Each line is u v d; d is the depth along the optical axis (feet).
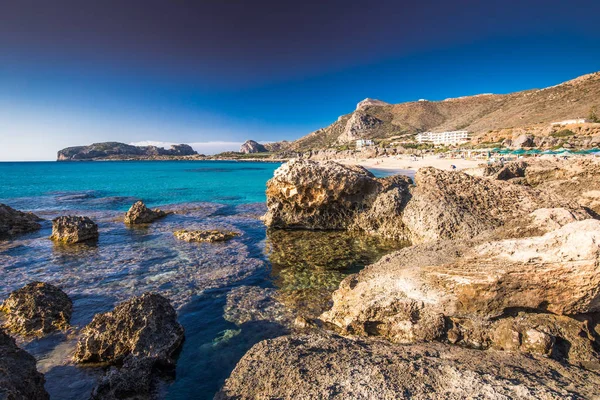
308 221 62.18
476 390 13.97
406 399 13.78
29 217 65.57
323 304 30.42
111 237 55.16
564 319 19.36
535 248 19.13
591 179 43.57
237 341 24.41
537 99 465.47
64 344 24.11
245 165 512.63
